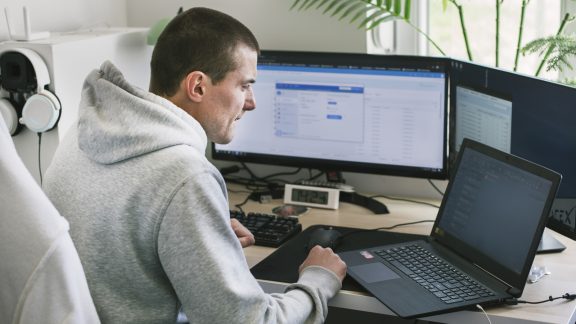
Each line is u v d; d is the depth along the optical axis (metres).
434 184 2.35
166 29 1.51
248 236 1.84
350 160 2.26
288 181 2.50
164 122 1.38
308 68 2.23
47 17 2.23
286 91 2.27
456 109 2.08
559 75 2.37
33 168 1.97
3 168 1.15
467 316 1.56
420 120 2.15
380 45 2.48
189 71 1.47
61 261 1.15
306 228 2.07
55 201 1.43
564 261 1.82
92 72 1.51
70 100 1.96
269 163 2.35
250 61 1.53
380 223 2.12
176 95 1.49
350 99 2.21
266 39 2.46
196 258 1.30
